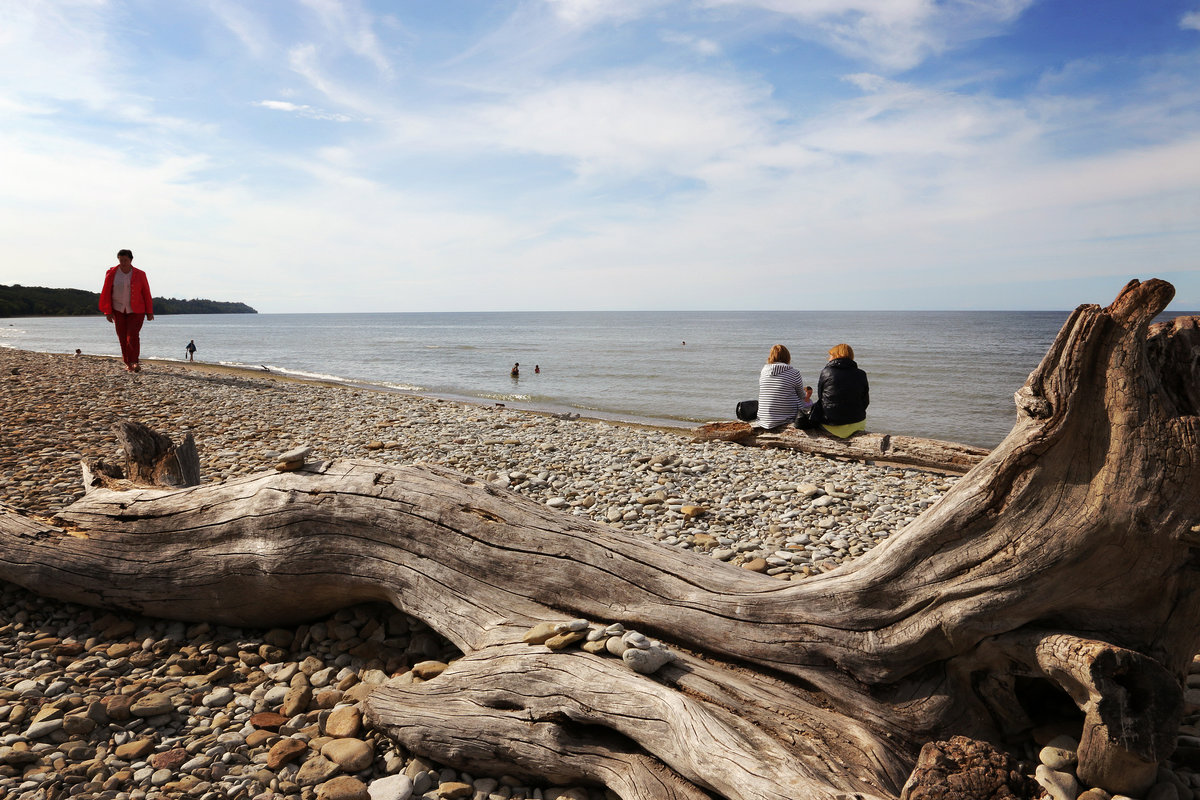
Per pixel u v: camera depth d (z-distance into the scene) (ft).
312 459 16.75
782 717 10.50
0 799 10.10
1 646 14.82
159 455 21.25
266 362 141.49
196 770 10.97
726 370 120.57
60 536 16.96
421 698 12.12
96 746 11.60
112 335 253.65
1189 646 10.05
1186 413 9.59
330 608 15.90
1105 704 8.84
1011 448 10.70
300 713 12.87
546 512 14.62
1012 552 10.35
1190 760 10.48
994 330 318.65
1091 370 10.14
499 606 13.71
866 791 8.93
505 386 93.45
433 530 14.56
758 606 12.13
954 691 11.01
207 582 15.69
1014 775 8.99
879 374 108.78
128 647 15.12
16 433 34.45
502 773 11.16
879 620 11.29
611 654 11.68
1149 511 9.43
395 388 88.02
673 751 9.63
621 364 135.03
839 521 24.49
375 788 10.61
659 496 27.04
